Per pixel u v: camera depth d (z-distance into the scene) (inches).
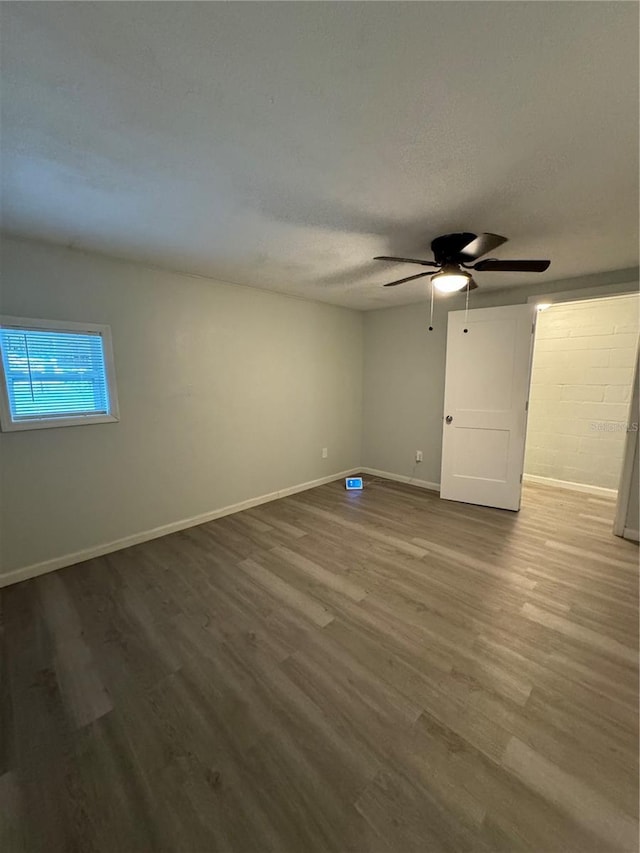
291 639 75.6
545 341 177.3
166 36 37.1
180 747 53.8
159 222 82.3
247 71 41.2
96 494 109.7
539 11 34.3
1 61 39.6
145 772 50.4
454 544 117.5
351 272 121.3
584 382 168.6
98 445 108.9
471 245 78.5
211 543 119.0
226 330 136.6
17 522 96.5
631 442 118.0
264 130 51.6
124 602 88.1
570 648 72.5
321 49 38.5
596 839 42.6
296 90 44.1
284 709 59.9
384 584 94.9
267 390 153.4
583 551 112.3
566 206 73.9
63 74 41.4
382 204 73.4
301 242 94.6
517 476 144.6
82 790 48.3
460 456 155.7
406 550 113.3
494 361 144.6
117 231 87.5
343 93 44.6
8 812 46.0
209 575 99.7
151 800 47.2
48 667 68.8
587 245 95.8
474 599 88.4
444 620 80.9
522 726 56.6
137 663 69.6
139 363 115.1
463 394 152.1
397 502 157.8
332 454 188.1
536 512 145.1
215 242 94.4
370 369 195.9
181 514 129.8
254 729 56.5
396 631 77.6
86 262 101.9
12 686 64.6
